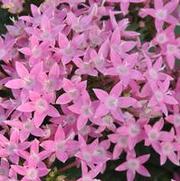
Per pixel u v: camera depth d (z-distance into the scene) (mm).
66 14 239
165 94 225
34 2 251
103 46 225
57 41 231
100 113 218
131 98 222
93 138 235
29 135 227
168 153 229
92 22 236
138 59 231
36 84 222
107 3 245
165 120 237
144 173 231
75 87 221
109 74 221
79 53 225
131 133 227
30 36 233
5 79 234
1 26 259
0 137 224
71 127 226
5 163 224
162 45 235
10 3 246
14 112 226
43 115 220
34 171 220
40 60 224
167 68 238
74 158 235
